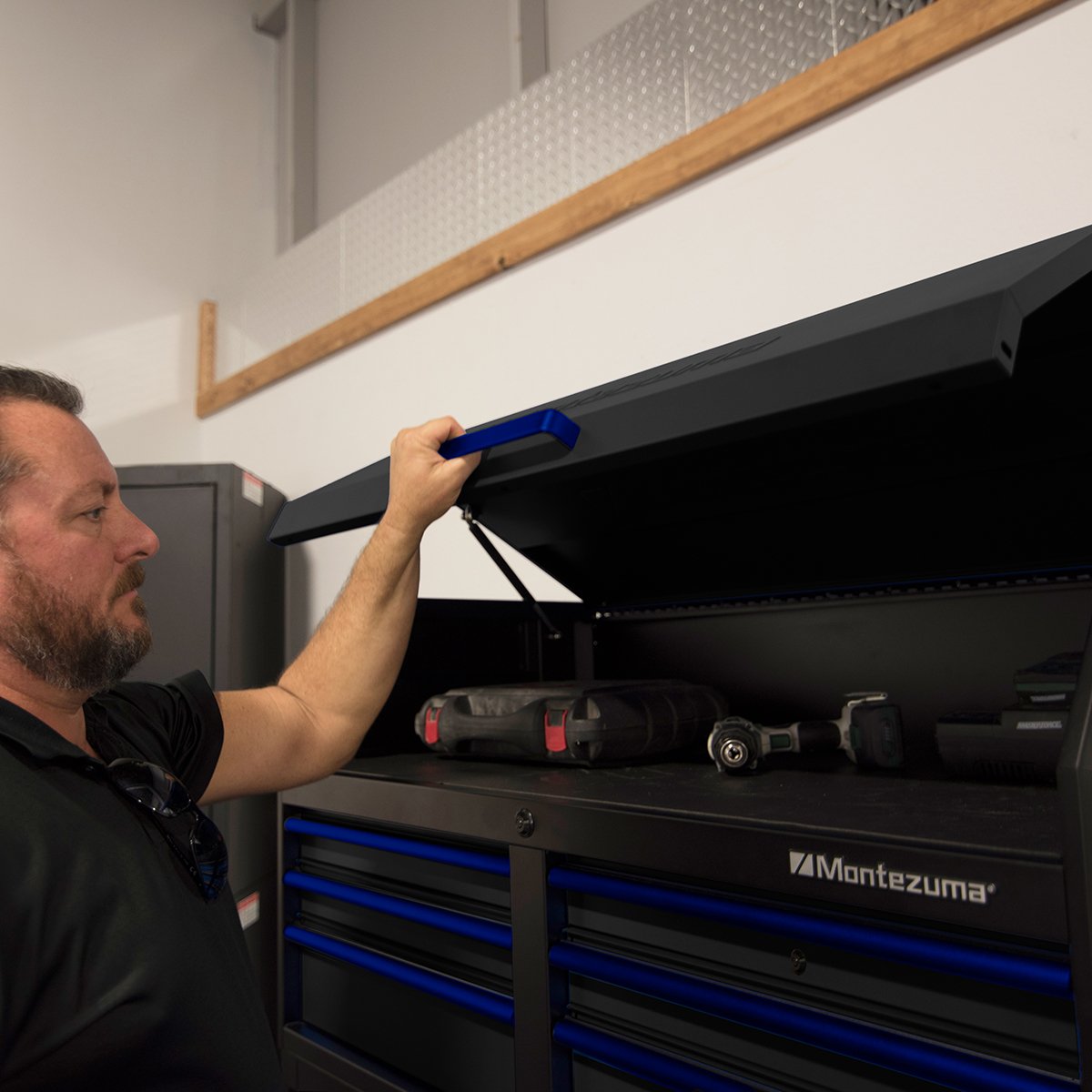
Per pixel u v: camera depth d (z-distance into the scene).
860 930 0.65
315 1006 1.19
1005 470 0.91
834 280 1.40
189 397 2.98
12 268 2.66
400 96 2.84
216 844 0.78
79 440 0.74
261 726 1.00
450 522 2.00
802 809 0.74
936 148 1.29
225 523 1.93
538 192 1.96
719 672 1.31
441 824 0.96
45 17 2.80
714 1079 0.74
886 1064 0.64
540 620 1.48
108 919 0.64
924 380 0.57
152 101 2.99
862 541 1.08
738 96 1.58
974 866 0.57
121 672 0.76
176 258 2.99
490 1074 0.94
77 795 0.69
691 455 1.00
